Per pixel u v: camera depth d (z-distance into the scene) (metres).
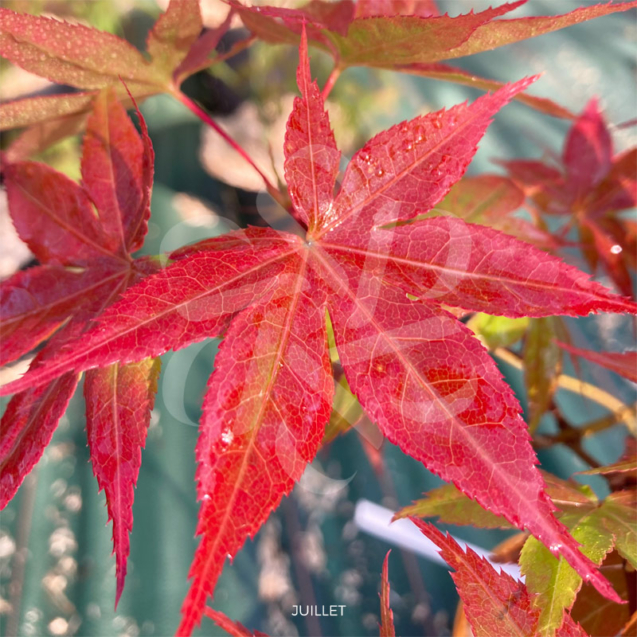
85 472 0.43
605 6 0.13
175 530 0.40
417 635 0.37
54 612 0.37
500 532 0.37
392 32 0.15
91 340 0.11
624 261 0.23
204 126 0.71
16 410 0.14
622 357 0.16
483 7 0.47
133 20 0.66
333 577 0.40
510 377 0.40
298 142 0.13
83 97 0.16
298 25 0.16
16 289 0.14
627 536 0.13
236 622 0.13
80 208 0.15
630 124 0.23
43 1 0.54
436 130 0.13
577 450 0.20
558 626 0.13
